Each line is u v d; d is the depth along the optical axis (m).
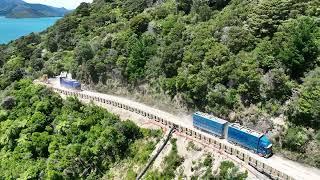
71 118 95.94
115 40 117.19
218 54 86.88
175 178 75.50
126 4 147.62
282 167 66.81
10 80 126.31
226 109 82.31
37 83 121.69
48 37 154.62
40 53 145.38
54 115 99.19
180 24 107.75
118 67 110.56
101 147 87.50
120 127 89.44
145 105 100.75
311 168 66.44
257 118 76.56
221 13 105.38
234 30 90.00
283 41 80.56
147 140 87.12
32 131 94.75
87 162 86.50
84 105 103.44
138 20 118.75
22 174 84.25
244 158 70.19
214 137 78.69
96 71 117.44
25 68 137.88
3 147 95.75
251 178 66.81
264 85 77.19
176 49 97.31
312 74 73.81
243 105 79.94
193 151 77.38
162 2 132.50
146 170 80.94
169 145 82.19
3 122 100.12
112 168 85.88
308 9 88.25
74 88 118.25
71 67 127.44
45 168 85.25
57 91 119.19
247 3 101.62
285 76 75.00
